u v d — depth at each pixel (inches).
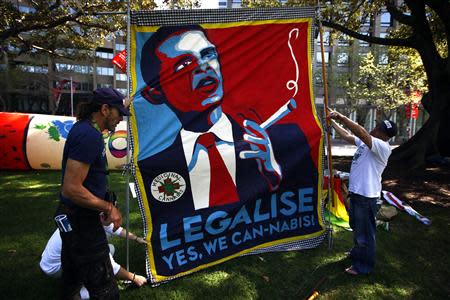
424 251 144.5
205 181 122.6
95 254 78.7
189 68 117.5
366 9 422.0
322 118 141.6
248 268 125.0
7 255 131.7
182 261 119.7
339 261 132.7
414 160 353.7
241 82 126.0
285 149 133.9
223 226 126.8
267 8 126.1
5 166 307.6
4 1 339.0
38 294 105.7
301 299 108.3
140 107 111.1
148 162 113.1
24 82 1143.0
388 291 113.6
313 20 133.9
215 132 123.0
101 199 78.2
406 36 486.9
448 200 226.7
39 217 174.7
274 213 136.0
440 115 353.7
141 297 106.0
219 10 119.2
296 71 134.0
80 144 71.7
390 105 980.6
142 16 110.0
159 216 116.6
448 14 327.3
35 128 303.3
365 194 118.3
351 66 1061.8
